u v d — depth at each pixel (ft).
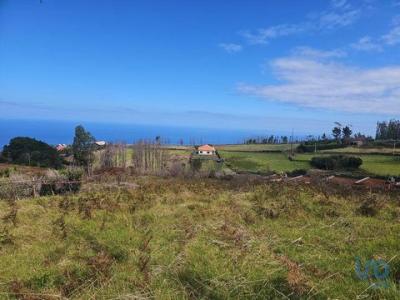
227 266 16.10
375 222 24.31
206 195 36.22
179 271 15.58
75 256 17.85
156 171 108.99
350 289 13.61
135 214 27.20
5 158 117.39
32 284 14.90
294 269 14.64
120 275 15.34
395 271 14.99
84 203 31.09
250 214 26.68
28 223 25.02
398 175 111.55
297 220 25.57
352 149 215.92
